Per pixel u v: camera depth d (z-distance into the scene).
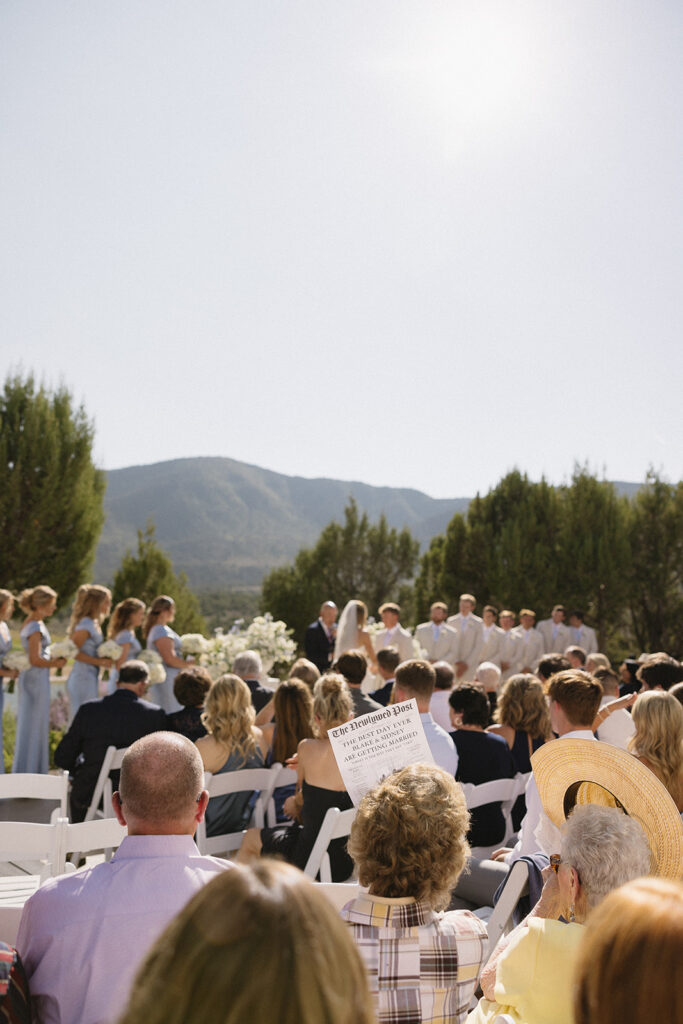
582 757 2.76
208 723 5.01
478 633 13.17
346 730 3.29
